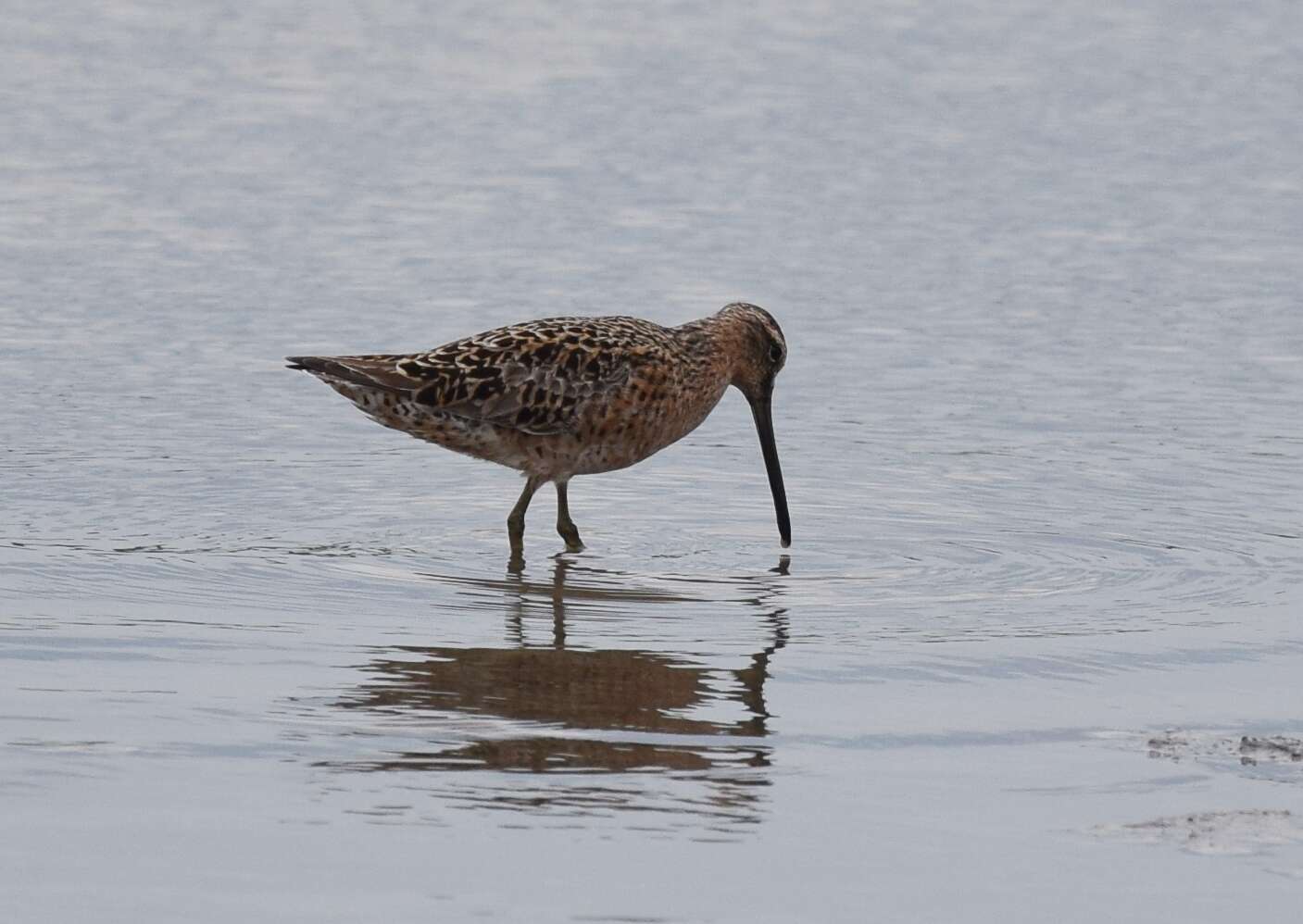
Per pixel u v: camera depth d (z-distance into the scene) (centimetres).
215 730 1223
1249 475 1980
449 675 1363
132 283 2670
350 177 3291
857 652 1438
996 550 1755
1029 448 2089
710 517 1889
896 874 1020
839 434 2153
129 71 3956
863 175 3394
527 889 989
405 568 1681
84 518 1781
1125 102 3938
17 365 2302
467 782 1140
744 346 1952
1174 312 2645
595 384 1827
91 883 983
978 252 2952
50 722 1226
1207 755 1209
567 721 1262
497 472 2027
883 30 4531
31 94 3734
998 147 3591
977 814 1105
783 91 3969
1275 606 1563
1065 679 1373
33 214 2997
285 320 2517
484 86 3934
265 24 4416
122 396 2203
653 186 3281
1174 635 1480
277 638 1444
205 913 952
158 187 3184
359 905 966
